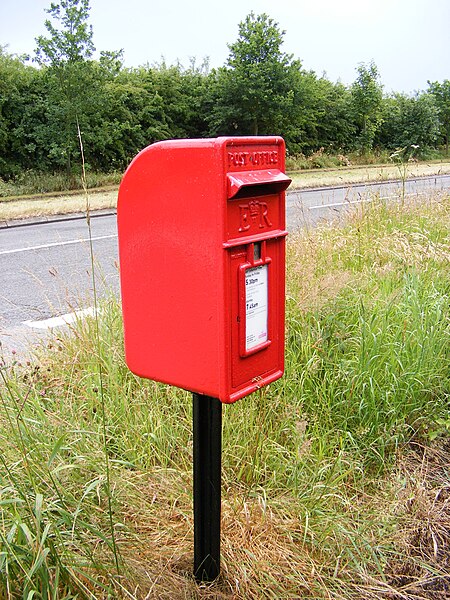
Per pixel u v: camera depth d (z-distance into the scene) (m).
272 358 2.18
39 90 23.47
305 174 24.72
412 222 6.86
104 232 10.85
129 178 2.01
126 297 2.15
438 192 8.42
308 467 2.82
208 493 2.17
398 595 2.36
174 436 3.01
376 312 4.06
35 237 10.41
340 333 3.83
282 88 30.11
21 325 5.36
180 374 2.06
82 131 21.52
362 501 2.87
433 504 2.87
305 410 3.44
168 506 2.58
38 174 22.23
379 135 37.06
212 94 30.30
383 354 3.66
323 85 35.38
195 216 1.88
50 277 7.13
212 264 1.87
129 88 25.97
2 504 1.93
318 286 3.96
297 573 2.32
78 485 2.46
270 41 29.34
